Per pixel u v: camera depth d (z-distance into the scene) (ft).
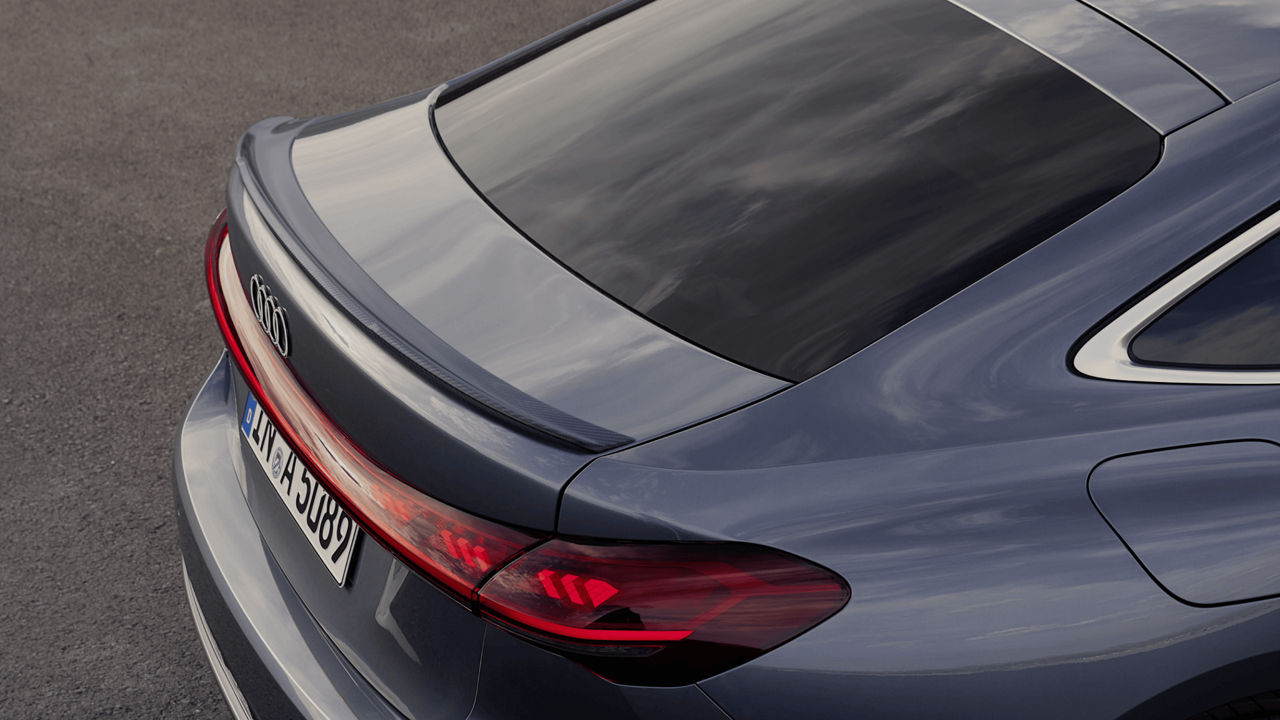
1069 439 5.70
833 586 5.19
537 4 22.56
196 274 14.32
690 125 6.98
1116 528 5.61
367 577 5.87
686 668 5.05
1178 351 6.02
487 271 6.07
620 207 6.46
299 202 6.77
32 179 16.12
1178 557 5.64
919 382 5.65
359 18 21.56
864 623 5.19
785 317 5.80
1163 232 5.97
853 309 5.83
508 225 6.42
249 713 6.50
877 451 5.46
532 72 8.02
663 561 5.01
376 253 6.24
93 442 11.45
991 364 5.75
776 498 5.22
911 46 7.08
